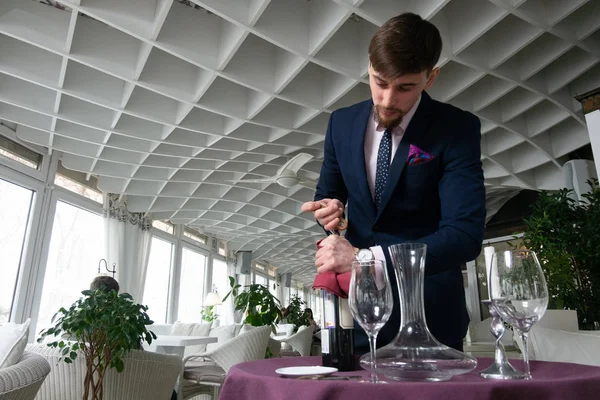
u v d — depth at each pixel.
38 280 5.42
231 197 8.01
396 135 1.13
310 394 0.58
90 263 6.66
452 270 1.09
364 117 1.20
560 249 3.00
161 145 5.67
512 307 0.79
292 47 3.78
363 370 0.86
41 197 5.59
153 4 3.59
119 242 7.17
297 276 18.86
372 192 1.19
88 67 4.39
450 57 4.08
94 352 2.28
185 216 8.89
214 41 4.02
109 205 7.03
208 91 4.66
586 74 5.09
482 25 3.79
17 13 3.53
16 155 5.30
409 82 0.95
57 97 4.34
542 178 7.29
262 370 0.80
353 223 1.23
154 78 4.24
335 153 1.30
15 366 1.53
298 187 7.80
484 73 4.43
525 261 0.81
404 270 0.81
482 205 0.98
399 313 1.03
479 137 1.09
